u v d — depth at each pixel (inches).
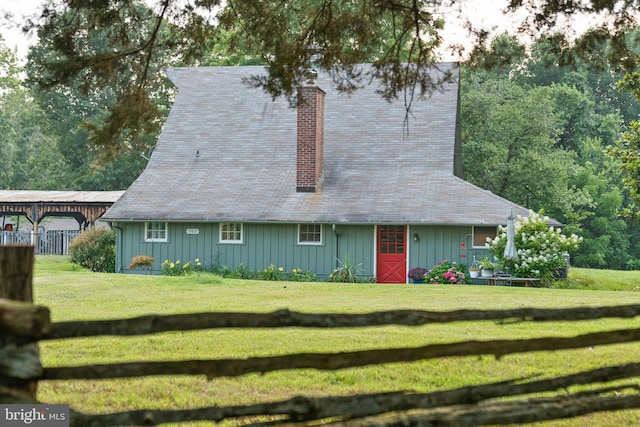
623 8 378.0
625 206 2117.4
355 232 1024.2
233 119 1200.2
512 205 1006.4
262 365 173.6
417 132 1138.7
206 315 166.9
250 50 428.8
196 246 1059.9
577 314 188.5
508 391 184.2
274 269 1038.4
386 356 178.4
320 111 1088.2
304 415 172.6
